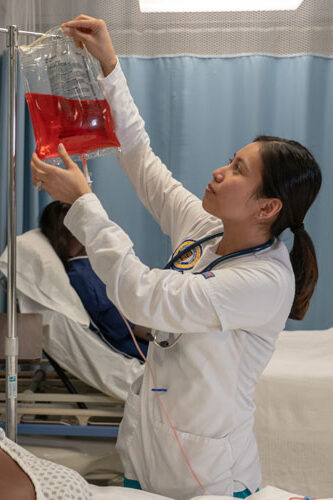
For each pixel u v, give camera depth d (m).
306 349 2.59
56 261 2.27
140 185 1.63
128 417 1.39
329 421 2.10
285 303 1.27
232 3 3.09
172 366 1.31
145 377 1.38
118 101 1.48
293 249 1.37
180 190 1.58
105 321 2.29
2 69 2.94
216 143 3.22
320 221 3.25
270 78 3.20
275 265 1.27
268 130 3.23
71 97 1.28
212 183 1.31
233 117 3.22
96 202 1.24
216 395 1.27
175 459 1.27
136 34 3.13
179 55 3.17
